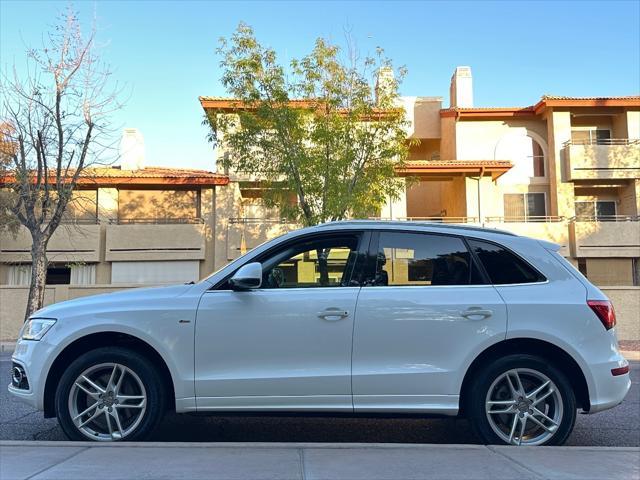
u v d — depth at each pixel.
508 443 4.64
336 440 5.52
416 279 4.87
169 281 24.44
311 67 16.66
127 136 27.86
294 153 16.41
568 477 3.87
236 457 4.22
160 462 4.08
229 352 4.71
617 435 5.98
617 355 4.75
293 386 4.65
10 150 16.92
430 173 25.77
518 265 4.90
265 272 4.93
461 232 5.02
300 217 17.47
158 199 25.39
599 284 25.44
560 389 4.65
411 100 30.20
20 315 17.14
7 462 4.06
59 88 16.45
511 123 28.66
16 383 5.00
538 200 28.03
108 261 24.38
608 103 26.64
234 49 16.56
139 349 4.88
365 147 16.89
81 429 4.73
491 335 4.65
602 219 26.95
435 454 4.35
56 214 16.89
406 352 4.67
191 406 4.69
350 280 4.87
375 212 17.73
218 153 24.36
